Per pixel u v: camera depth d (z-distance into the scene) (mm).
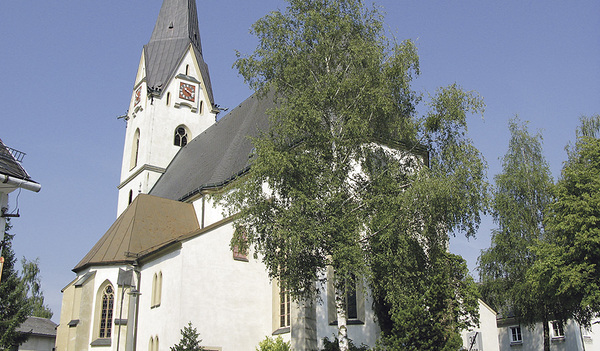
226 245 31688
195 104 61906
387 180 22641
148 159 57906
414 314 23281
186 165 52594
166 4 66438
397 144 23953
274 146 22031
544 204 34688
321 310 28609
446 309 24250
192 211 41094
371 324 28141
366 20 25438
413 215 21203
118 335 30547
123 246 36469
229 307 30594
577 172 30156
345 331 21656
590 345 44844
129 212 39562
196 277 30250
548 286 29078
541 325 46656
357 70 23844
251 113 46750
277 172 21281
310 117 22109
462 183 21281
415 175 21859
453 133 22500
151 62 62438
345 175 22906
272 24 24781
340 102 23219
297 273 22172
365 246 22125
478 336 32969
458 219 21297
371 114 23125
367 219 21953
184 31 64375
